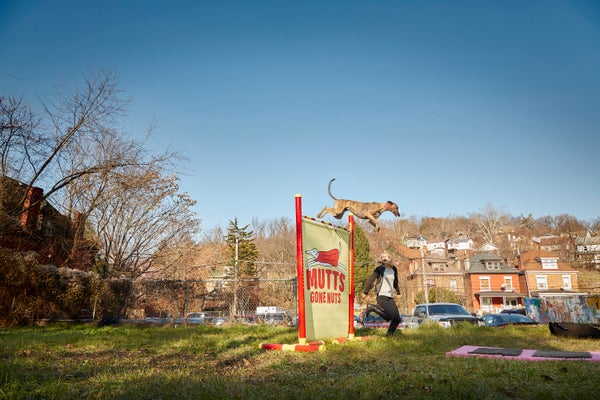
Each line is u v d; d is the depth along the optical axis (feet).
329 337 24.62
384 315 25.96
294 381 12.67
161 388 11.18
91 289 48.26
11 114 49.06
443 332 29.27
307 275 23.45
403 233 279.90
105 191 58.54
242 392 10.68
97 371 13.98
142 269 65.10
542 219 356.18
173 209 64.03
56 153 53.21
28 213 56.44
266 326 40.27
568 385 11.07
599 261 200.54
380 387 11.18
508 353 17.48
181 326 42.47
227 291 52.95
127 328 38.81
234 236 123.95
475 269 169.17
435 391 10.73
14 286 43.78
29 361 15.76
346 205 29.73
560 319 72.02
